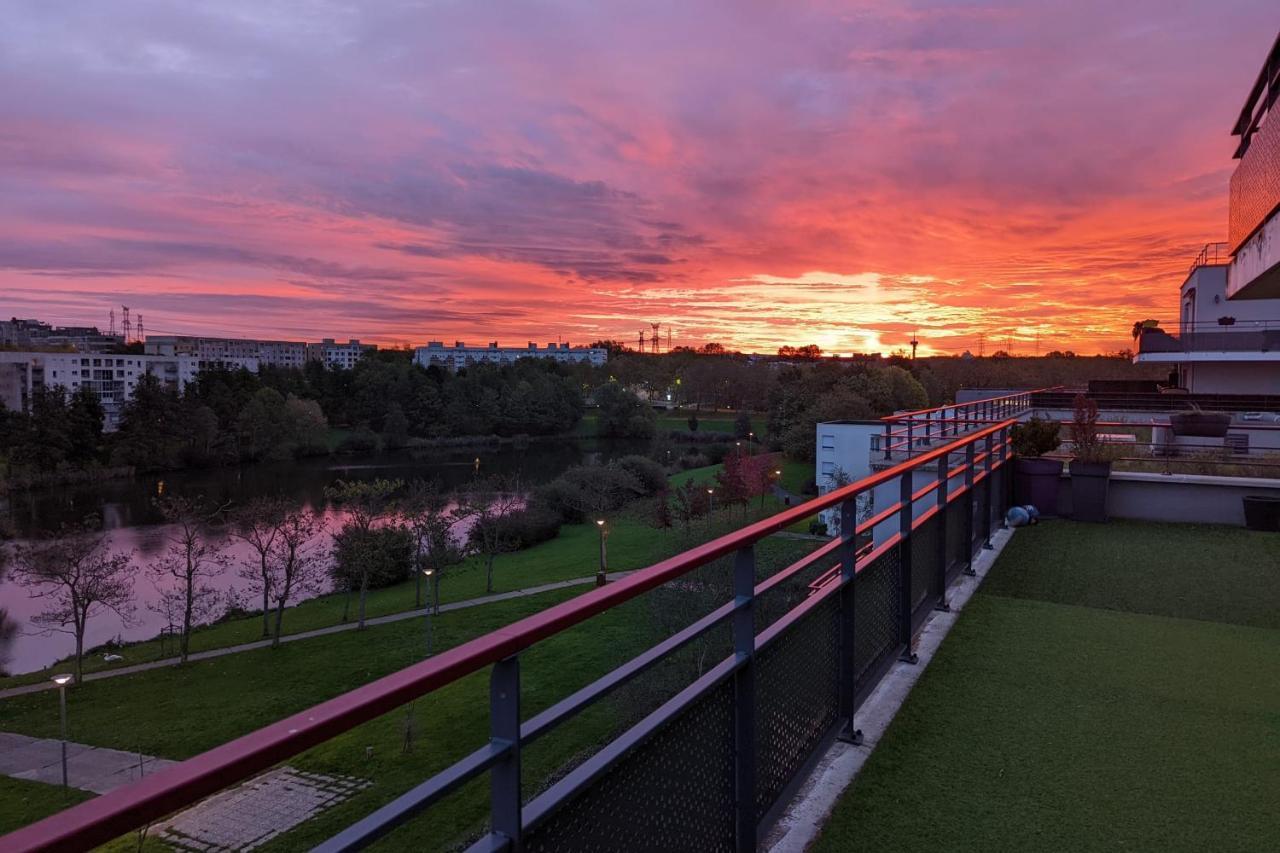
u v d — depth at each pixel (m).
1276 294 5.52
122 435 78.75
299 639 30.19
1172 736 3.07
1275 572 5.75
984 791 2.66
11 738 21.92
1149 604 4.96
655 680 16.23
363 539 37.09
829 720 2.83
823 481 41.34
